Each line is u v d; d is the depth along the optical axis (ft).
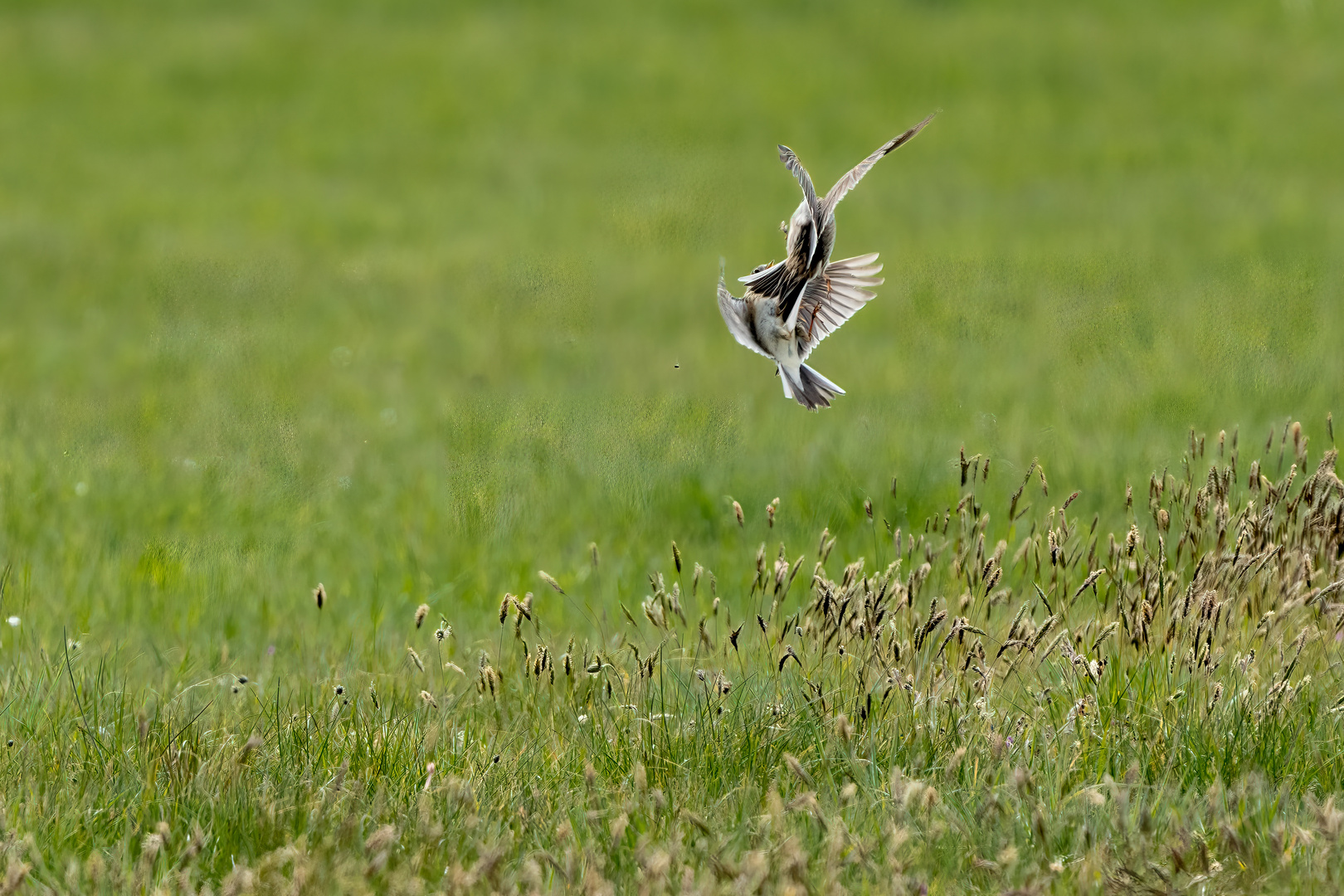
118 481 47.65
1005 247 95.30
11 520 42.39
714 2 171.12
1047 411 54.13
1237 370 59.88
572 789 24.07
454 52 157.79
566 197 115.65
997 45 154.61
